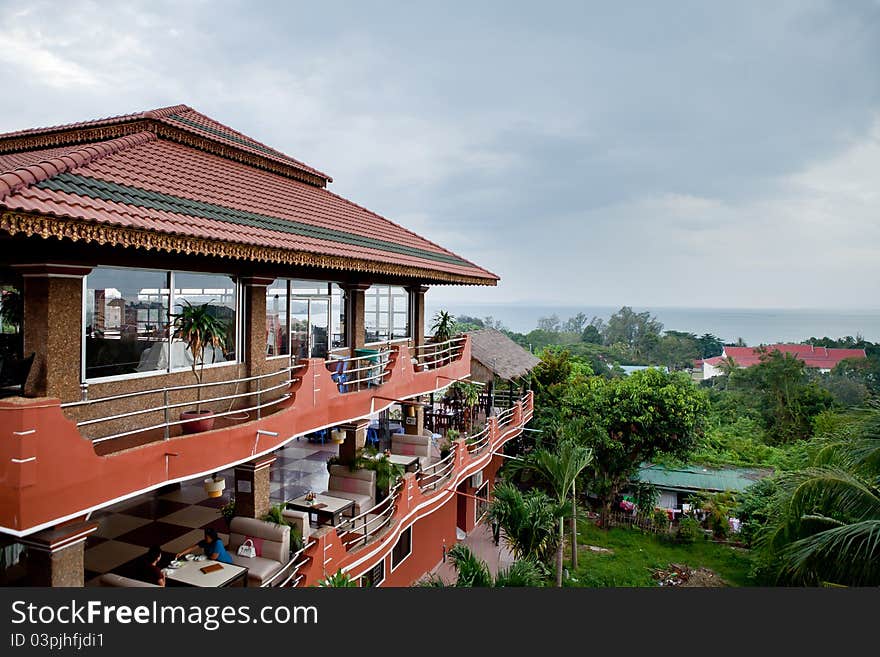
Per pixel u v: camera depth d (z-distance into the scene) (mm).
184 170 11023
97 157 8805
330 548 10406
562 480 18734
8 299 7762
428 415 22188
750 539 23359
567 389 30000
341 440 14219
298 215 12531
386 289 17531
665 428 25312
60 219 5891
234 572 9039
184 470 7809
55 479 5957
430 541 18000
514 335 106125
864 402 11633
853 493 10172
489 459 19922
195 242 7688
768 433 39406
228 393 10906
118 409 8570
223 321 10891
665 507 28406
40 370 7332
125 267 8641
